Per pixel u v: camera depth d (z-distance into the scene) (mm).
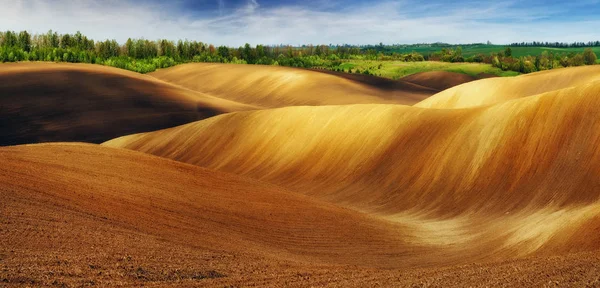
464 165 42750
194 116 103875
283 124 63969
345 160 53344
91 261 15930
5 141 84688
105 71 137625
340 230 29781
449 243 28641
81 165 32062
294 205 34281
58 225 19484
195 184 34156
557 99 42312
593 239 21328
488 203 37219
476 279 14852
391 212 40531
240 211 29938
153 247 19141
